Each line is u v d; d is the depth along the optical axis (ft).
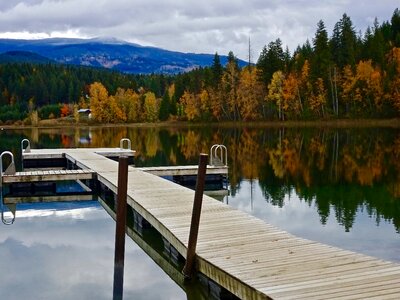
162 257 31.42
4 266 29.86
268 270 21.86
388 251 30.53
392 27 233.14
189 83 262.06
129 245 34.17
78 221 41.57
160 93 321.52
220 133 160.76
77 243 34.68
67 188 59.62
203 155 24.27
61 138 154.51
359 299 17.93
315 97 197.88
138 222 39.32
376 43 207.10
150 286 26.23
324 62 199.52
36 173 56.03
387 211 41.06
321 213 41.06
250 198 48.62
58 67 385.50
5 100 326.65
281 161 77.30
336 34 208.03
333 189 51.75
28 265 30.01
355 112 191.11
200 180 24.50
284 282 20.22
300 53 230.48
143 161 83.10
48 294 25.41
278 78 209.26
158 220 32.01
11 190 57.16
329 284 19.66
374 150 89.20
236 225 30.04
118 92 293.02
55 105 309.01
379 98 187.52
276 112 213.25
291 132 154.30
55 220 41.98
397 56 196.75
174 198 39.65
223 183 58.65
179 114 248.32
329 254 23.79
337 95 197.26
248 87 218.59
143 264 30.01
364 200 45.57
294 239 26.81
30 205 49.14
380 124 176.76
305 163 73.77
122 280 23.43
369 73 190.08
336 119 193.16
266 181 58.85
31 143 129.59
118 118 270.46
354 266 21.77
